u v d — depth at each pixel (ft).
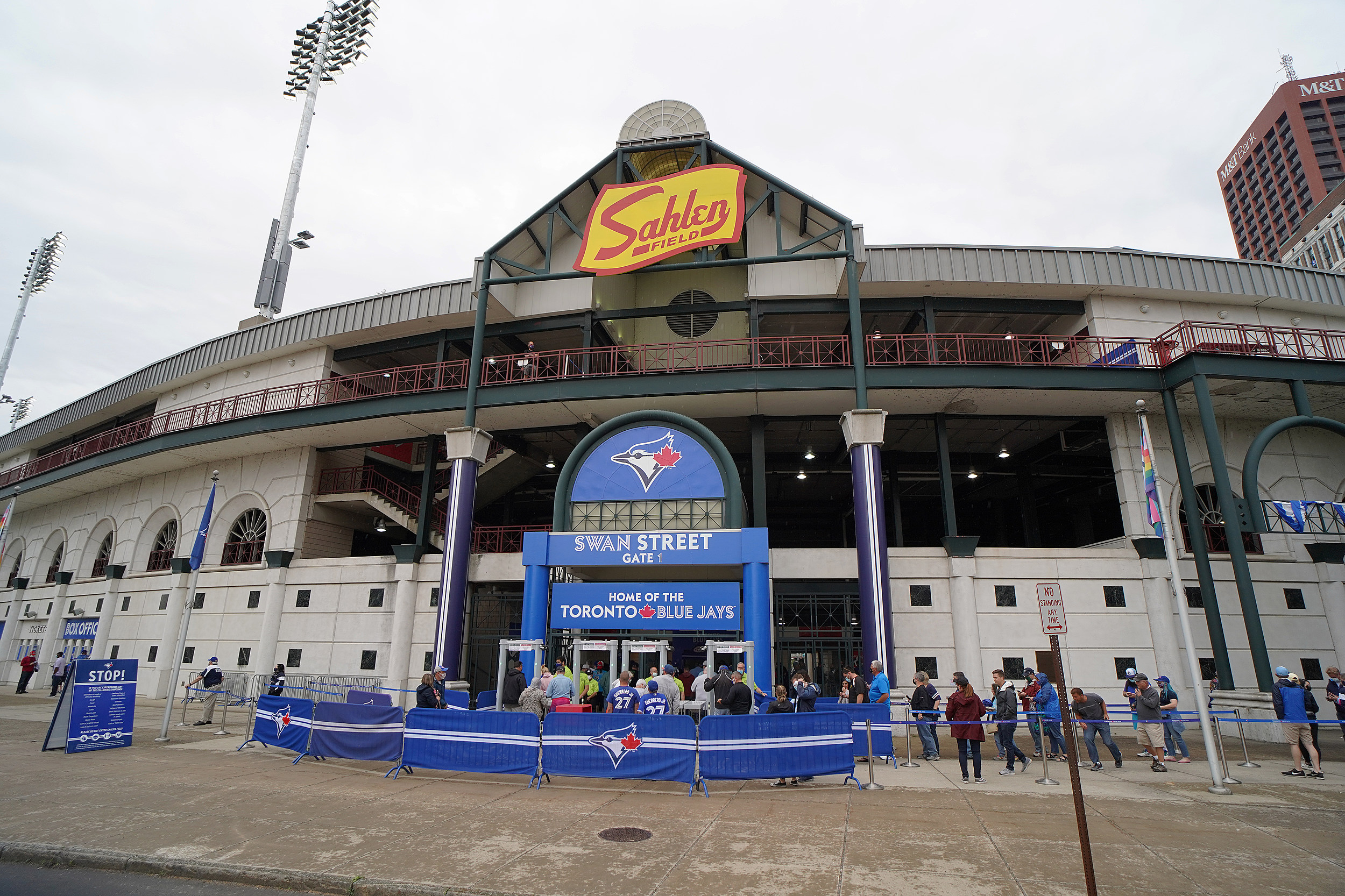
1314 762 38.22
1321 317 78.07
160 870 22.30
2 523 114.21
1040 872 21.70
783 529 131.85
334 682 72.64
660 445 62.95
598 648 54.75
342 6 128.47
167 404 108.88
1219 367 61.62
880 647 57.52
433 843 24.50
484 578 71.87
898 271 72.49
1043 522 120.78
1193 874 21.59
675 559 57.36
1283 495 72.23
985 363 66.13
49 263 167.02
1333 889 20.36
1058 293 75.05
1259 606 66.69
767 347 90.22
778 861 22.74
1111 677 63.41
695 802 31.35
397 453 94.32
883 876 21.31
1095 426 80.59
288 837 25.18
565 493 62.80
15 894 20.38
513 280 74.49
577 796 32.37
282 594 82.48
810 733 35.09
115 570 102.94
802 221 76.59
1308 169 382.63
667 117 79.97
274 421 81.35
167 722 48.29
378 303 85.61
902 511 127.85
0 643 126.41
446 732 36.86
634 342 92.38
